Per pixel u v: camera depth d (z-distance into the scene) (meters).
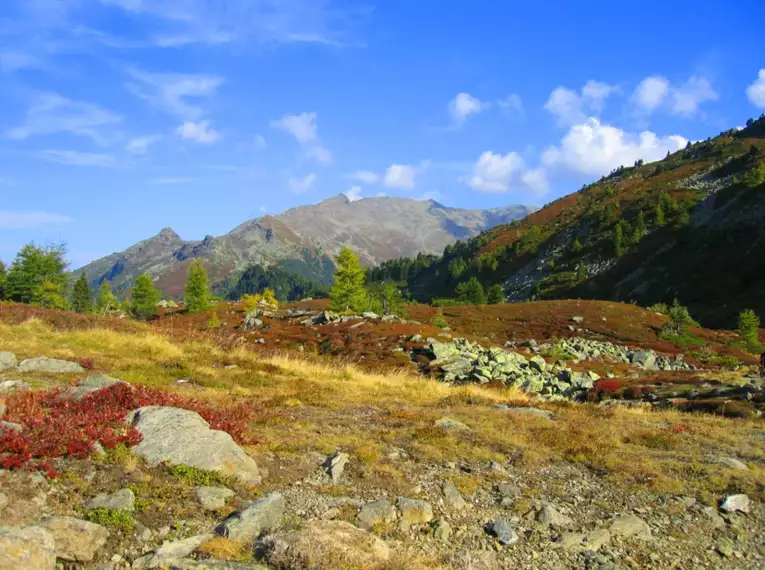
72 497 6.80
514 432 13.52
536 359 37.03
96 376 12.12
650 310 94.94
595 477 10.89
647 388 30.39
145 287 90.56
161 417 9.08
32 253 69.50
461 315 90.69
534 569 7.19
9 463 6.86
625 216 192.12
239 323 69.12
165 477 7.82
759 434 15.97
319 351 44.41
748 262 125.81
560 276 171.62
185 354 22.61
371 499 8.55
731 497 9.77
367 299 81.69
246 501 7.78
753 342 71.44
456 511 8.63
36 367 14.75
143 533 6.43
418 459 10.77
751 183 155.50
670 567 7.64
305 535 6.50
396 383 22.95
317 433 11.80
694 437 14.88
